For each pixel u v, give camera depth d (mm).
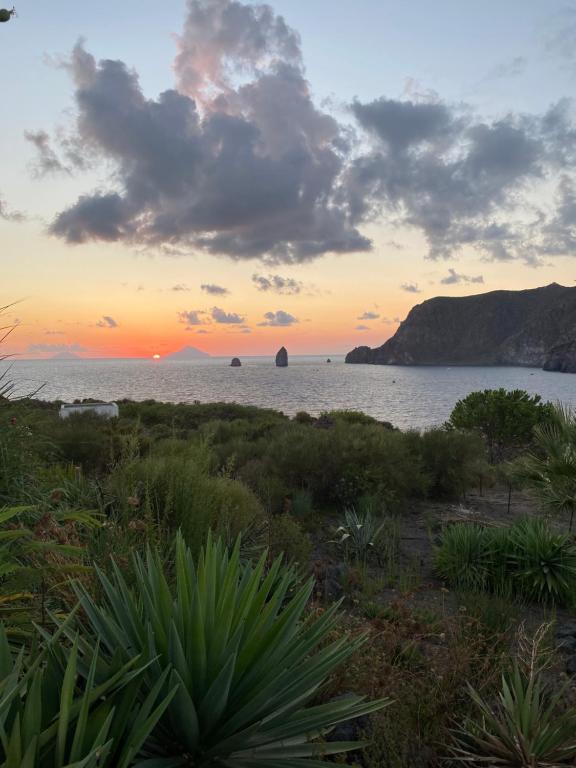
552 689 3139
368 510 7871
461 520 8961
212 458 10367
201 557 2293
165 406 26328
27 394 4031
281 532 5758
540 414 17406
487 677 3059
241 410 25297
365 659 2926
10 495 3590
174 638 1844
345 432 11102
